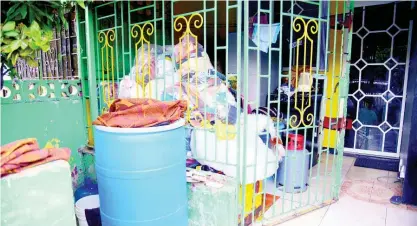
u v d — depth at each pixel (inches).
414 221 83.4
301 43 116.6
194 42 81.4
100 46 93.6
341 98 91.5
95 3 89.4
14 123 74.5
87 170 94.0
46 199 40.8
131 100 67.1
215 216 72.1
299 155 99.3
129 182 58.5
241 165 71.8
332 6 123.0
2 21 58.1
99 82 93.6
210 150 75.2
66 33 94.7
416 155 90.5
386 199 97.8
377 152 141.9
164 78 78.9
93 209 75.5
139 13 106.7
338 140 95.3
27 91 77.0
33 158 40.8
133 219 59.9
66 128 87.9
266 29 76.3
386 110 138.3
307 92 108.4
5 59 61.1
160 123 60.6
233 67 124.2
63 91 86.3
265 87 126.5
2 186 36.9
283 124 101.7
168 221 62.8
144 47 86.8
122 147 57.6
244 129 67.6
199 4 135.4
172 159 61.5
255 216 83.4
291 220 83.8
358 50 141.8
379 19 134.6
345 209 90.7
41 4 61.7
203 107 76.4
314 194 100.6
